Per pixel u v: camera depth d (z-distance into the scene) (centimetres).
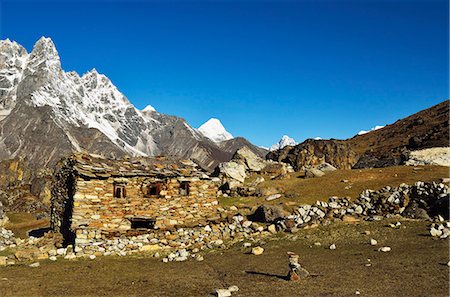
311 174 4744
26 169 13238
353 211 3181
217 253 2534
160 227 2970
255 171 5425
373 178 4203
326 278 1650
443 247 1995
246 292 1528
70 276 2017
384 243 2245
